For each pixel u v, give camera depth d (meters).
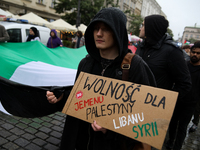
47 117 3.10
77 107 0.99
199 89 2.26
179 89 1.66
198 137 3.10
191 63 2.42
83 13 18.00
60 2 19.16
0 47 2.59
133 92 0.90
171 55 1.63
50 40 5.43
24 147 2.22
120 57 1.03
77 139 1.16
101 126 0.90
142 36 1.86
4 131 2.52
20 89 1.59
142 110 0.86
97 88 0.98
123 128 0.86
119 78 0.99
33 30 4.84
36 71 2.35
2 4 15.61
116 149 1.04
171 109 0.81
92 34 1.10
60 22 12.48
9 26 5.30
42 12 19.80
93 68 1.13
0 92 1.73
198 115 3.16
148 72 1.05
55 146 2.31
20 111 1.75
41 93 1.55
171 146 2.48
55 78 2.40
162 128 0.80
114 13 0.95
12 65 2.34
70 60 3.20
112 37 0.99
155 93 0.86
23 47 3.04
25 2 17.59
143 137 0.82
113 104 0.92
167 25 1.72
